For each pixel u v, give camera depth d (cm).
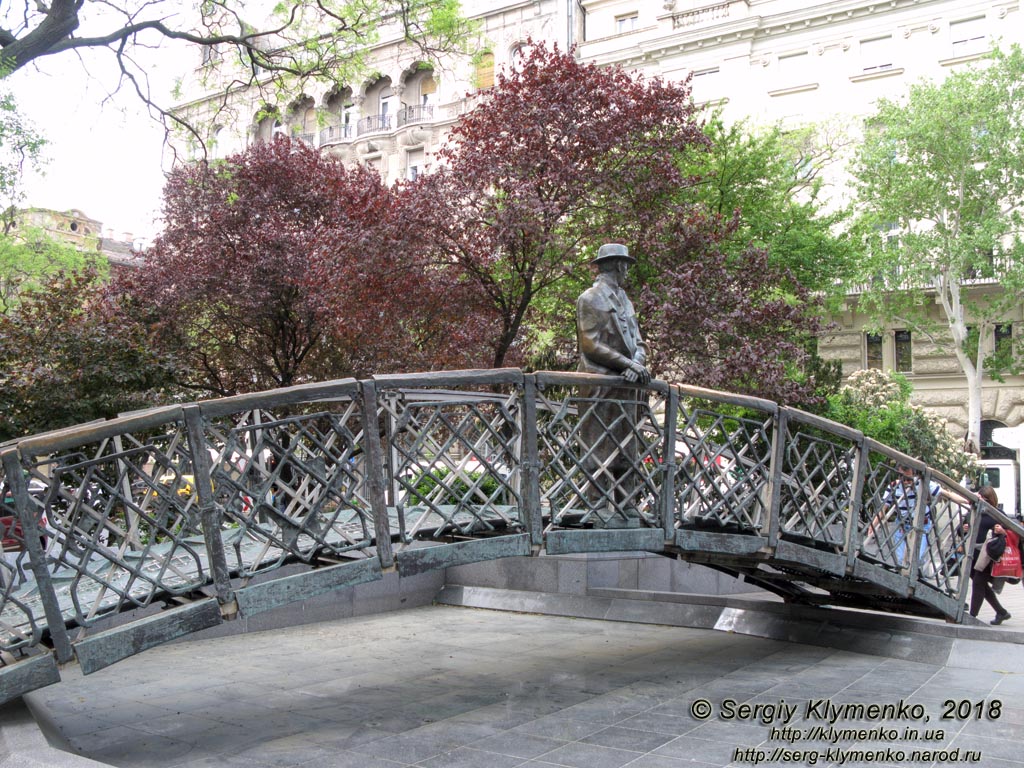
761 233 1659
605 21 3391
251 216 1638
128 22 1405
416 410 700
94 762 394
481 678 775
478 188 1216
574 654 885
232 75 2472
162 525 531
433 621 1147
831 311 2348
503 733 589
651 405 738
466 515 757
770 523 770
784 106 2978
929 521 956
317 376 1619
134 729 610
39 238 2392
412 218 1166
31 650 488
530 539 657
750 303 1274
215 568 537
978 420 2555
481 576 1320
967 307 2597
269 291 1602
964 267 2525
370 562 592
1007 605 1216
